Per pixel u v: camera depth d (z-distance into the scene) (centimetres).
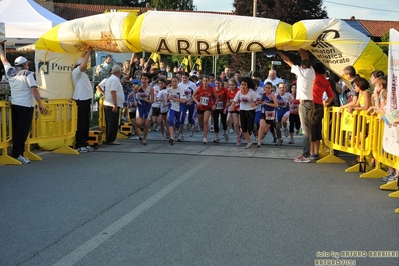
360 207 609
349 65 958
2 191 669
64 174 790
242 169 857
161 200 626
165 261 417
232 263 414
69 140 1056
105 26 1003
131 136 1360
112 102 1131
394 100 658
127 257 426
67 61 1042
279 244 463
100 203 609
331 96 954
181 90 1220
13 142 887
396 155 654
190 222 530
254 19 976
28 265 408
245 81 1093
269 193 675
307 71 925
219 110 1248
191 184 725
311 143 972
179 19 989
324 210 591
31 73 873
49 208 585
